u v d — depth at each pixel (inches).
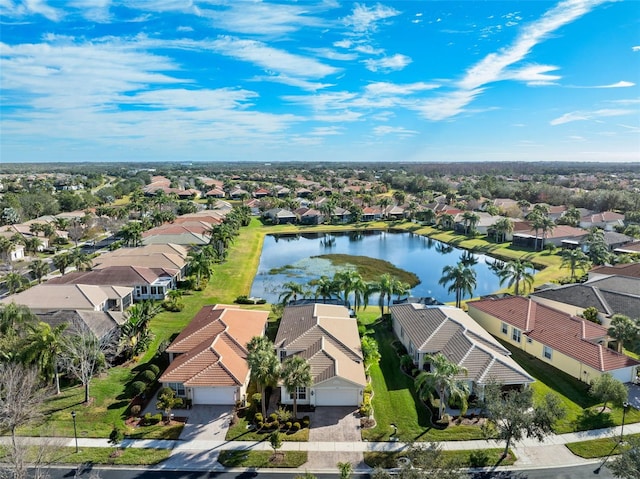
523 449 1268.5
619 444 1284.4
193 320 2068.2
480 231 5113.2
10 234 4084.6
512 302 2182.6
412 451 1013.8
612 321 1815.9
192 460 1219.9
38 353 1462.8
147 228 4714.6
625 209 5905.5
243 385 1520.7
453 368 1380.4
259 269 3676.2
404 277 3447.3
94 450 1251.2
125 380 1659.7
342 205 6673.2
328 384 1486.2
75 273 2748.5
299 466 1200.8
